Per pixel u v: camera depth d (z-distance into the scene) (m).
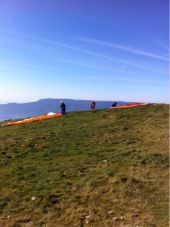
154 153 28.86
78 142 35.78
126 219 18.25
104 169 25.83
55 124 48.84
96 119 49.41
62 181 24.08
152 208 19.12
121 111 54.31
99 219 18.55
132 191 21.39
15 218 19.31
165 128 39.16
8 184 24.44
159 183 22.27
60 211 19.78
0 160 31.53
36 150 34.12
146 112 51.22
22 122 56.22
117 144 33.59
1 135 45.28
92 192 21.80
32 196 21.86
